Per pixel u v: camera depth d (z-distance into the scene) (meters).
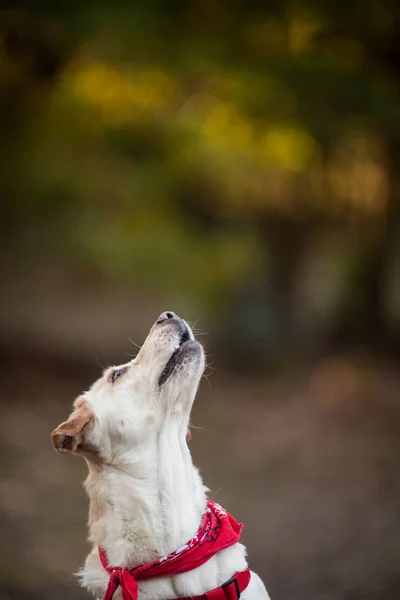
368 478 10.30
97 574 4.35
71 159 16.34
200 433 13.13
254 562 7.77
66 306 26.20
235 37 15.85
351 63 16.55
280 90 15.93
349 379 15.12
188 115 16.94
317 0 15.53
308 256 20.83
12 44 15.61
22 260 18.45
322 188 18.78
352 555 7.82
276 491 10.05
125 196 16.69
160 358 4.51
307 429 12.75
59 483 10.38
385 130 16.50
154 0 14.89
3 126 16.19
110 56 15.81
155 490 4.31
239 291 19.08
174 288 19.58
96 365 17.78
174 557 4.14
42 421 13.38
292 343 18.81
